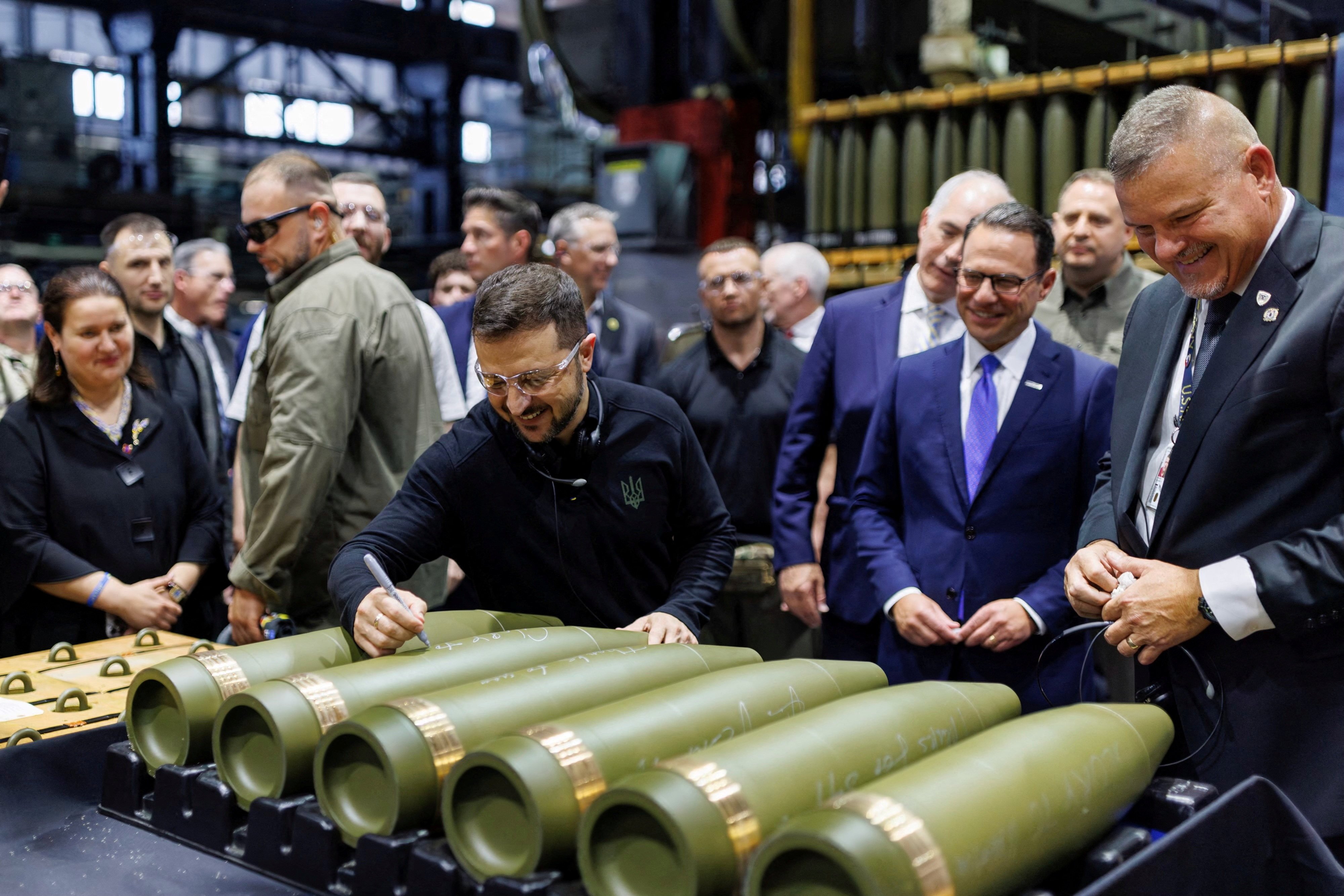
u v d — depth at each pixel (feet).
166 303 11.26
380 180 44.24
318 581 7.88
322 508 7.48
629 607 5.85
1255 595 4.64
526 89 24.62
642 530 5.75
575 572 5.67
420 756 3.53
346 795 3.67
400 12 38.09
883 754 3.62
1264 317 4.83
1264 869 3.83
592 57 23.48
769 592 10.32
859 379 8.71
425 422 7.97
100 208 30.45
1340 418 4.65
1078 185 9.63
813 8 18.38
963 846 3.01
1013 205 7.10
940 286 8.59
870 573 7.51
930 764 3.31
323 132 43.34
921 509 7.38
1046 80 13.06
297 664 4.42
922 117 14.24
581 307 5.21
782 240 25.41
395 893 3.41
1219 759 5.01
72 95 30.76
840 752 3.50
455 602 9.23
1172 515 5.11
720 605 10.53
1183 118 4.66
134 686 4.28
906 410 7.51
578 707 3.97
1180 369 5.34
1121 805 3.71
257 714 3.92
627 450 5.70
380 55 38.37
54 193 29.60
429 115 40.40
